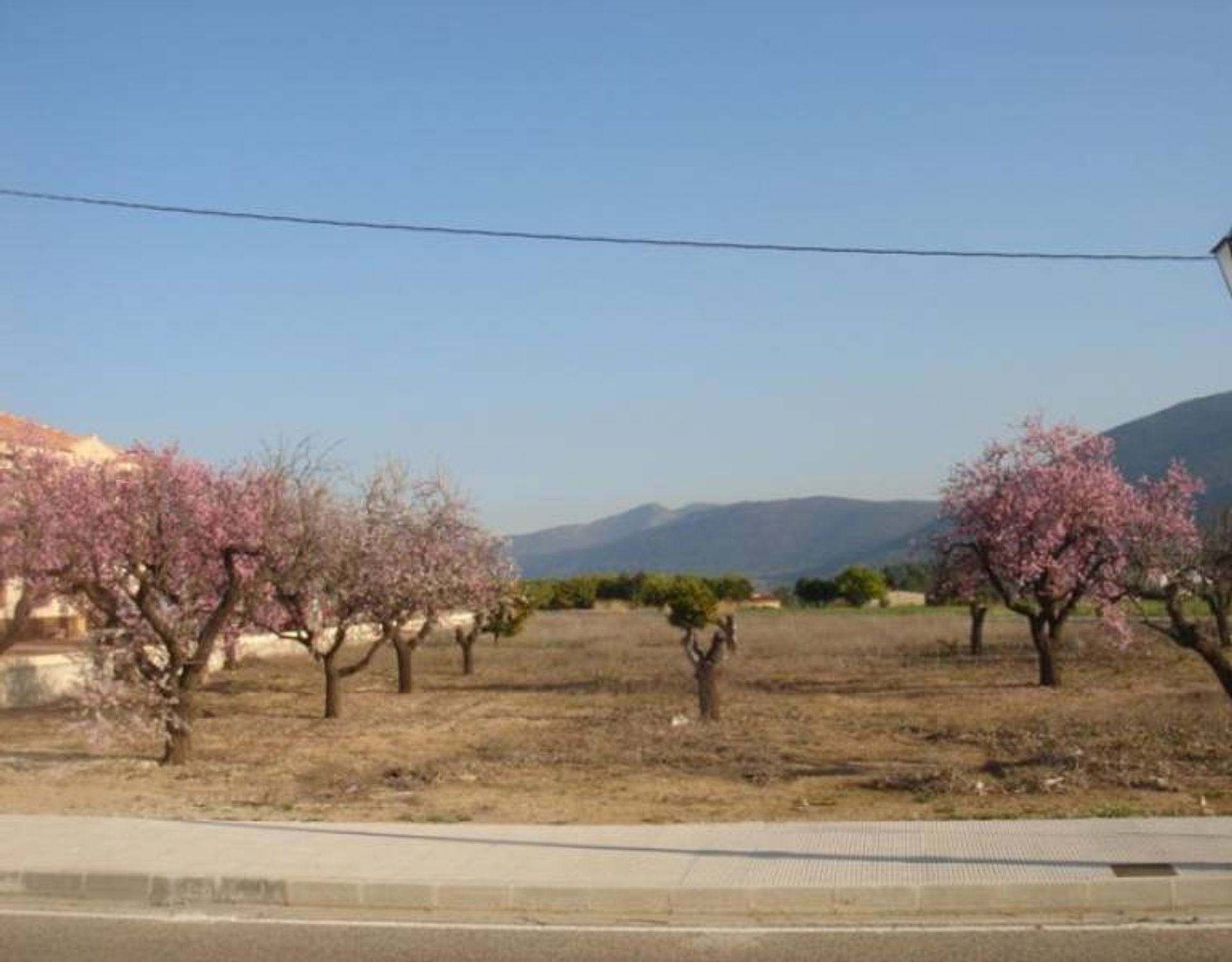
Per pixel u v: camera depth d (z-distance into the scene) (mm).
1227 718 20219
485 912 9656
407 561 27047
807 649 39719
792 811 13508
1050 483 28188
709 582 75250
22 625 20625
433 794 14945
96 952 8523
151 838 11727
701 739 19844
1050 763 16266
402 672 29922
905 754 18031
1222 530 30094
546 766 17250
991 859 10344
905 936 8672
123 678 17938
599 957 8273
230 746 20031
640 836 11672
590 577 78375
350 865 10555
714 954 8312
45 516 19938
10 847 11359
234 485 22328
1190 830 11320
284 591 23453
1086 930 8727
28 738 20891
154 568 20734
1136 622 39250
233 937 8914
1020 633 45969
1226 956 8000
